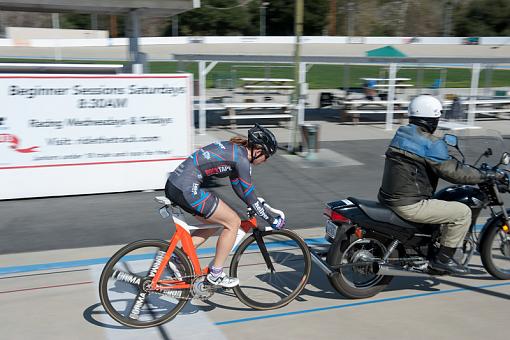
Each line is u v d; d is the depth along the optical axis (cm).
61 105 712
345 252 416
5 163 705
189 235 392
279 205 716
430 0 7600
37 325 387
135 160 761
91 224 630
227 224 390
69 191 739
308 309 416
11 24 6259
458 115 1400
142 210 685
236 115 1438
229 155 375
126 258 407
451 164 397
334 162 979
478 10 6812
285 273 469
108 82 726
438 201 410
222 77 1762
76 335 373
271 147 381
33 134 708
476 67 1507
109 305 378
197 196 377
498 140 647
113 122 740
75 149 730
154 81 749
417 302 429
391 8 7506
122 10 962
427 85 2312
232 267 409
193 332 379
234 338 371
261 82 1858
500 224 448
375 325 389
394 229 416
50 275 480
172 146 775
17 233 596
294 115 1060
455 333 377
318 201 738
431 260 426
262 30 6169
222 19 6366
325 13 6469
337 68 3441
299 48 1059
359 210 415
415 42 4822
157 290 384
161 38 4681
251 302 412
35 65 823
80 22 6384
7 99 689
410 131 409
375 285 433
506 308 418
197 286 390
